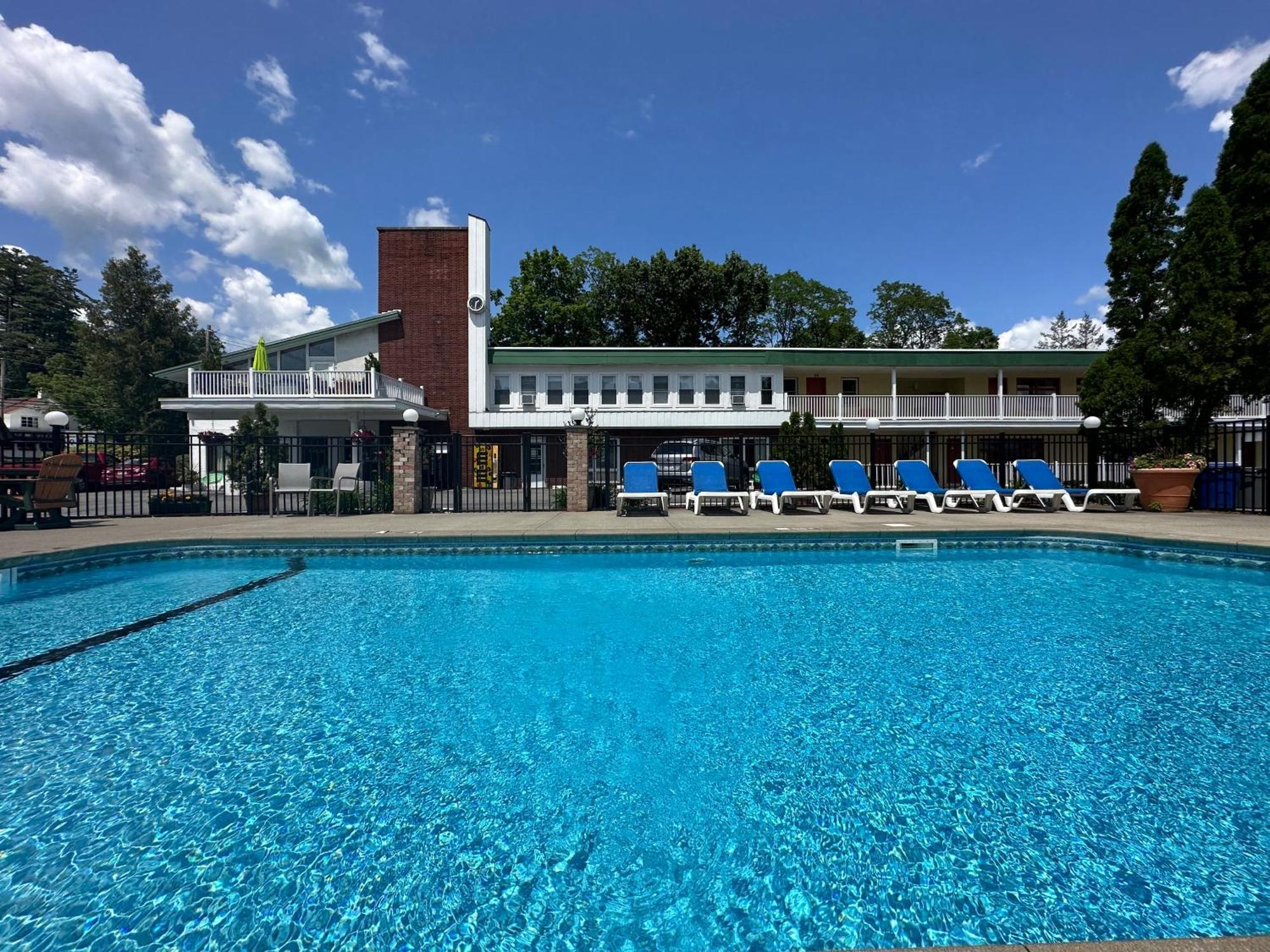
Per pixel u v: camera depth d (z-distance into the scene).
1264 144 12.21
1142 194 13.69
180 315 46.53
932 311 46.78
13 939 1.68
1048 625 4.82
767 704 3.30
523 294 32.50
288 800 2.38
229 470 12.55
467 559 7.90
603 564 7.58
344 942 1.68
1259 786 2.44
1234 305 11.84
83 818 2.25
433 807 2.33
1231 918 1.71
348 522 10.28
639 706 3.28
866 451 23.53
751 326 35.50
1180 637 4.48
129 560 7.64
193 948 1.65
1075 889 1.85
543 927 1.74
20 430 11.20
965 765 2.62
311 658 4.11
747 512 11.52
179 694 3.48
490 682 3.65
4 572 6.45
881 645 4.32
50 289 57.97
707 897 1.85
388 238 23.66
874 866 1.98
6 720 3.13
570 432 12.27
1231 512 11.28
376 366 21.48
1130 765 2.62
